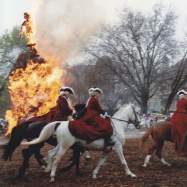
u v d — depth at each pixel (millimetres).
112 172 15445
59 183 13727
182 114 16484
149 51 51594
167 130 16422
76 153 14797
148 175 14891
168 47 52219
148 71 51125
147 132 16625
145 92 51000
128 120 14773
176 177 14539
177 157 19531
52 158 14375
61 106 14820
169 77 53250
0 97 54375
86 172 15555
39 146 14672
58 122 14008
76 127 13773
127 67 51438
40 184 13648
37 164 17500
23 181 14125
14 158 19625
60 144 13820
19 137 14523
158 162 17875
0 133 39406
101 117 14203
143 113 50812
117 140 14328
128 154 20531
